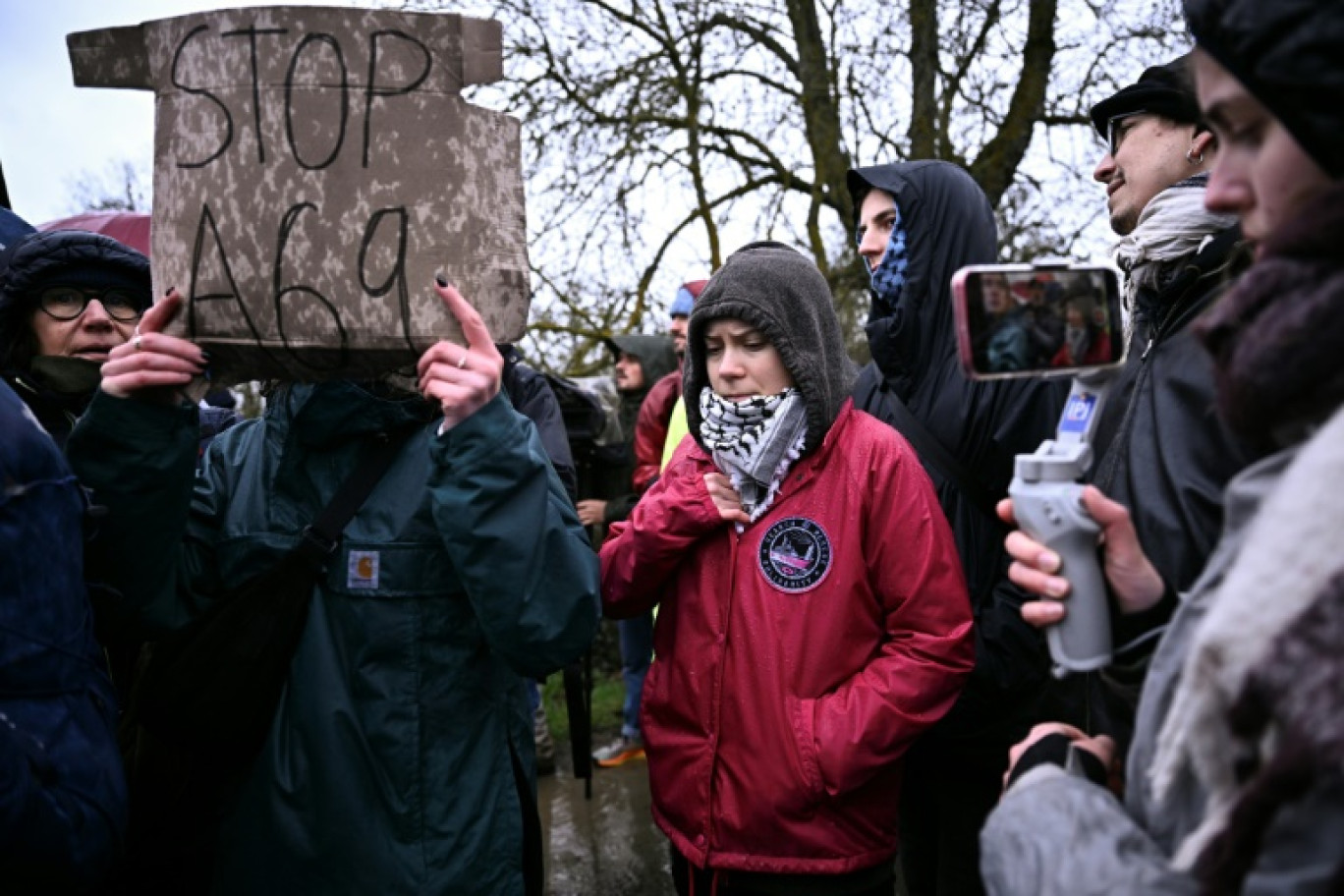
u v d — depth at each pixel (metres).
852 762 1.62
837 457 1.75
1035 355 0.98
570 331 6.76
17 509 1.16
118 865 1.49
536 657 1.50
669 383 4.21
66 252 1.90
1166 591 1.05
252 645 1.48
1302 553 0.63
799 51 7.01
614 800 3.82
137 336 1.30
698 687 1.75
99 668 1.32
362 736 1.50
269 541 1.57
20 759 1.13
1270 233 0.77
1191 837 0.75
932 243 2.14
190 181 1.27
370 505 1.55
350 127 1.25
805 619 1.70
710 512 1.75
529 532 1.44
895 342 2.14
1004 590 1.94
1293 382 0.69
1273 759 0.61
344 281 1.25
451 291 1.28
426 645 1.53
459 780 1.54
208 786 1.55
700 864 1.72
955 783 1.98
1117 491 1.36
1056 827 0.86
